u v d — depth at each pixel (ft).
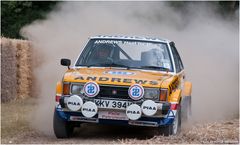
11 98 153.79
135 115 86.79
